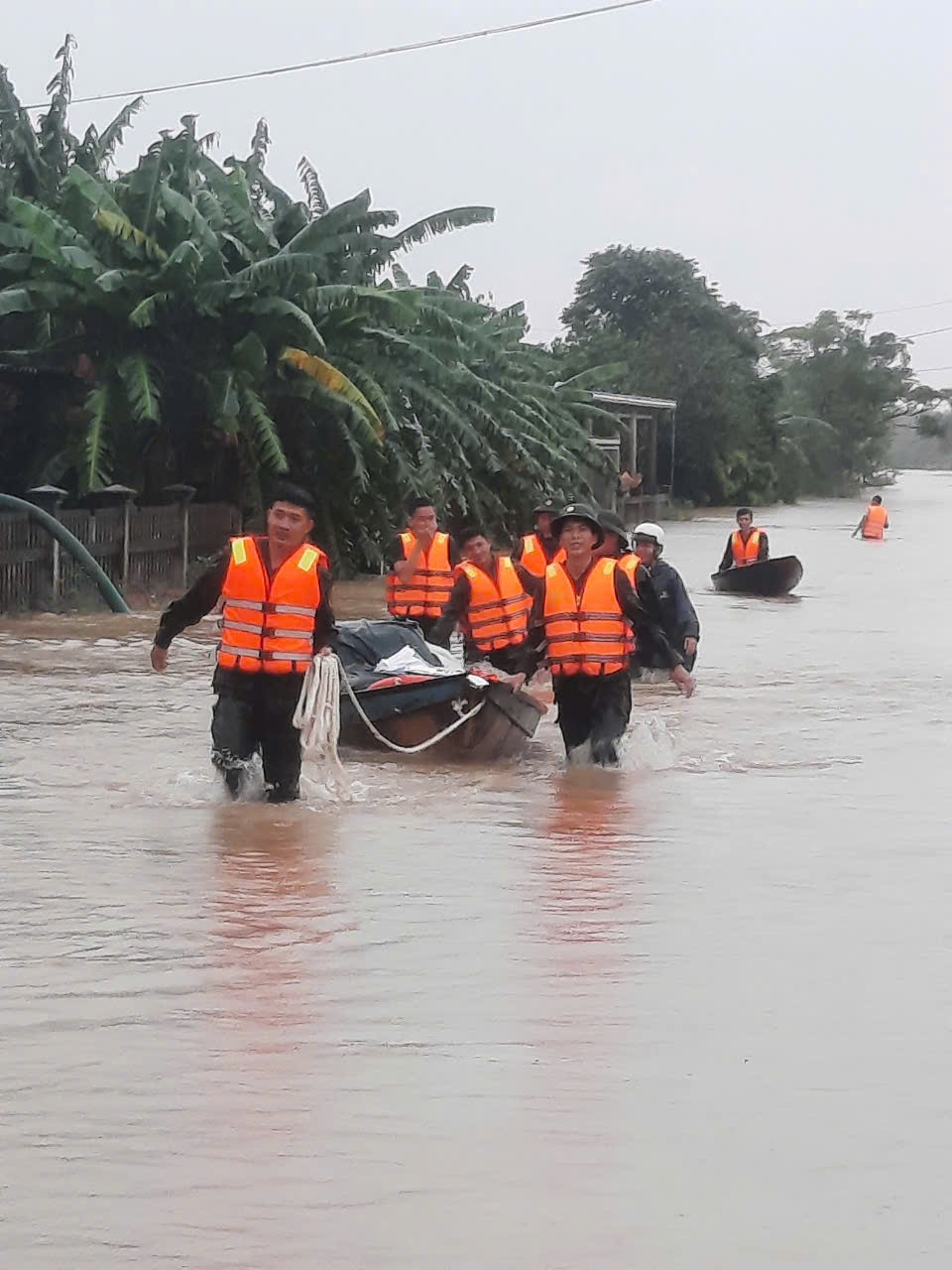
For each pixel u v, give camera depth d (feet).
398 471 89.92
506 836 29.55
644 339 238.89
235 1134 16.08
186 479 89.51
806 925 23.95
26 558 69.10
